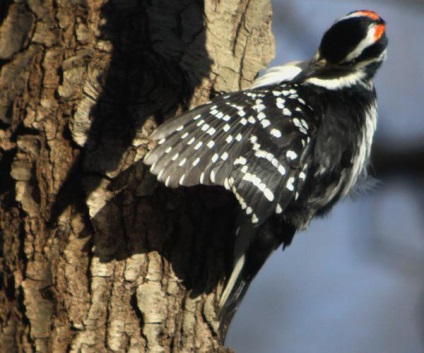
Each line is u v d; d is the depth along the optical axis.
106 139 9.56
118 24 9.95
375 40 11.09
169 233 9.59
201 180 8.77
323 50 11.19
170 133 8.90
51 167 9.48
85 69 9.73
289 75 10.91
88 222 9.37
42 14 9.98
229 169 8.96
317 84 10.52
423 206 15.65
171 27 10.07
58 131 9.55
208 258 9.77
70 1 9.98
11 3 10.06
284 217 9.98
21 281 9.26
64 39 9.90
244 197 9.03
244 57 10.66
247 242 9.95
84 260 9.31
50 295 9.22
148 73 9.84
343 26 11.14
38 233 9.37
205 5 10.35
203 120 9.10
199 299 9.67
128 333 9.28
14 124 9.61
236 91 9.87
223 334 9.84
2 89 9.74
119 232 9.42
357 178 10.93
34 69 9.77
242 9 10.74
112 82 9.73
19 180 9.47
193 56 10.09
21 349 9.12
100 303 9.25
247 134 9.23
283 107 9.70
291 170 9.37
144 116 9.68
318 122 9.93
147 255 9.45
